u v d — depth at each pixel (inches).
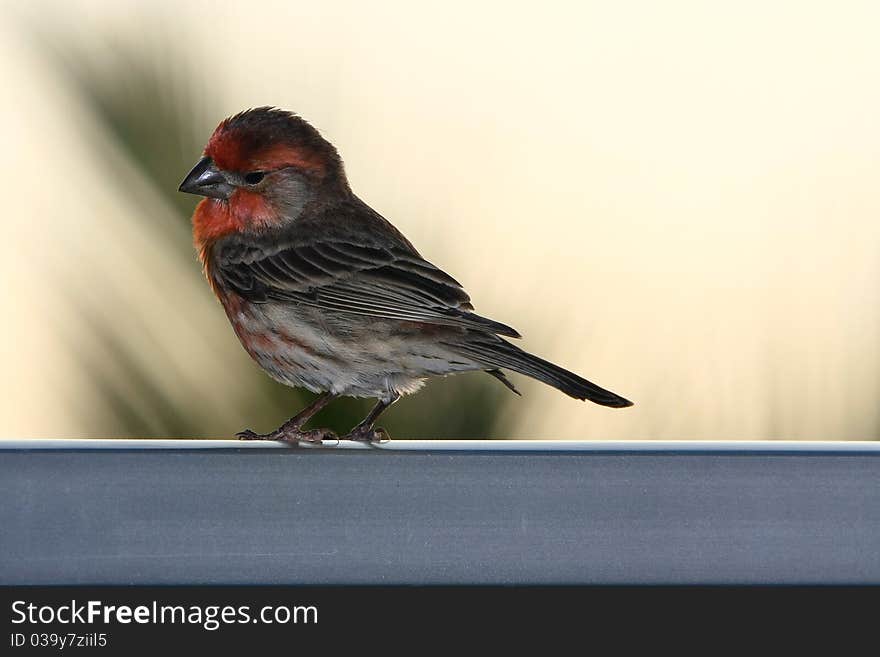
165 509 268.1
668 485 267.0
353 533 268.8
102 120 429.4
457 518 268.4
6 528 266.2
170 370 426.0
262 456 269.0
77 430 417.1
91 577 266.8
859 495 265.9
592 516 267.3
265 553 268.1
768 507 266.4
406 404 424.8
